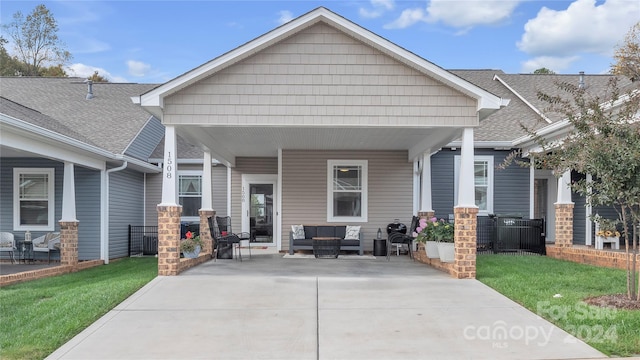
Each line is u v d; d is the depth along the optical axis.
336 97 8.79
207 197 12.21
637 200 5.98
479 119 8.96
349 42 8.82
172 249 8.68
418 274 8.95
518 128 14.07
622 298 6.36
